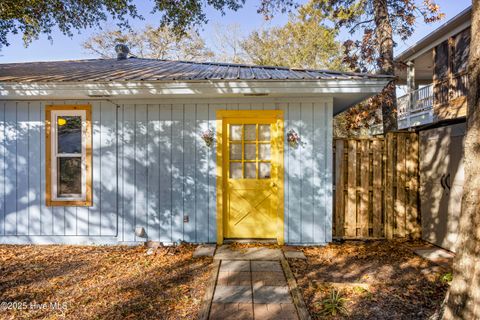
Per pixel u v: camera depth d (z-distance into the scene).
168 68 6.68
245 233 5.48
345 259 4.58
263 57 22.03
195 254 4.73
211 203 5.39
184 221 5.40
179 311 3.04
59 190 5.52
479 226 2.26
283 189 5.33
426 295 3.37
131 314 2.98
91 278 3.87
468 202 2.33
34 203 5.45
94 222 5.45
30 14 6.48
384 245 5.27
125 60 8.80
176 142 5.42
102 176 5.44
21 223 5.46
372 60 9.45
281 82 4.80
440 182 5.04
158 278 3.87
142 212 5.43
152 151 5.44
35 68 6.87
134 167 5.44
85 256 4.73
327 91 4.87
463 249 2.36
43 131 5.44
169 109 5.43
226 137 5.46
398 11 9.38
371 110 9.30
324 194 5.34
